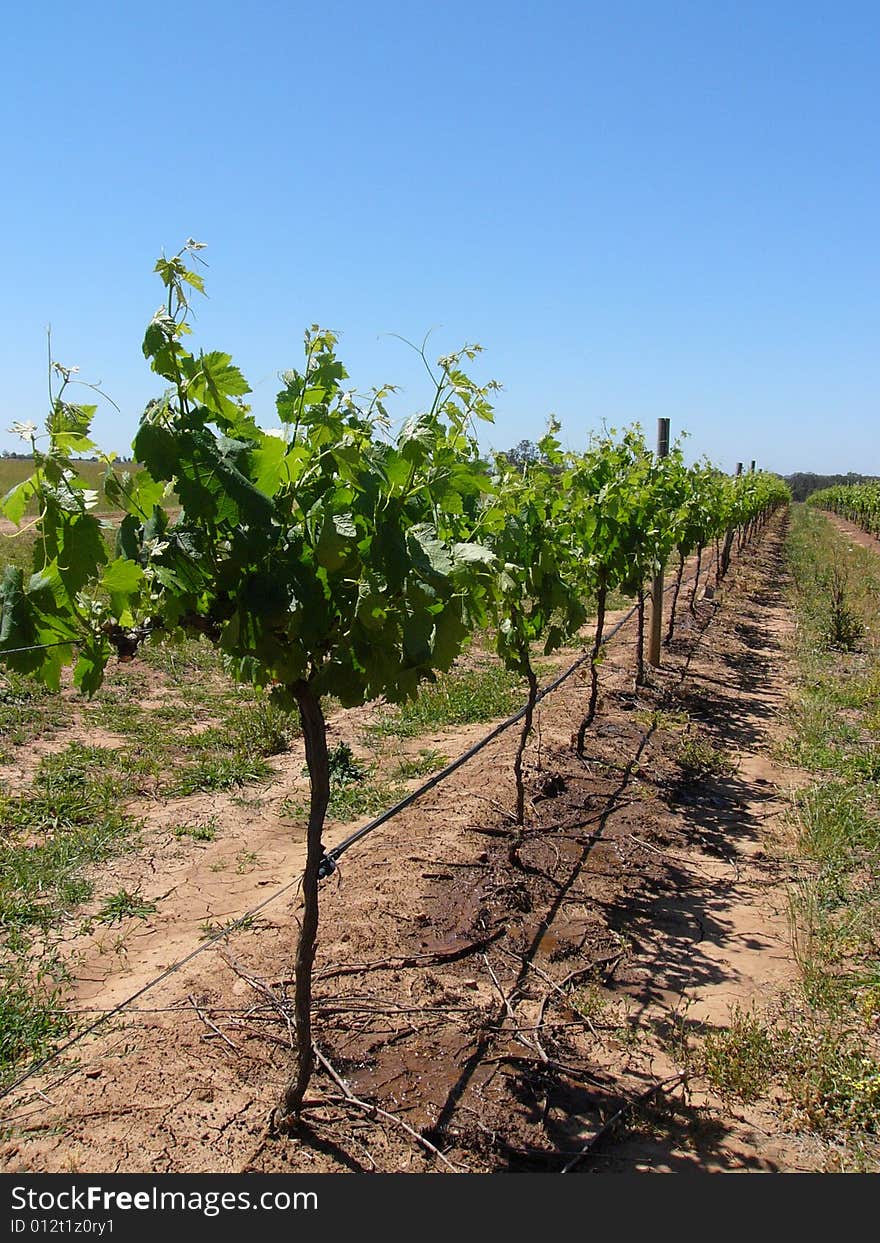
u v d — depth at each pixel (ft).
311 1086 11.44
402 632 9.47
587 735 26.20
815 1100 11.81
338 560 8.52
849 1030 13.30
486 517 14.98
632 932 16.24
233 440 8.38
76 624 8.84
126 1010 12.87
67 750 23.09
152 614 9.16
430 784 19.01
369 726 26.86
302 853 18.42
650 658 36.63
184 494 7.95
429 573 9.44
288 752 24.56
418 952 14.57
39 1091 11.16
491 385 12.35
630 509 26.78
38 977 13.64
